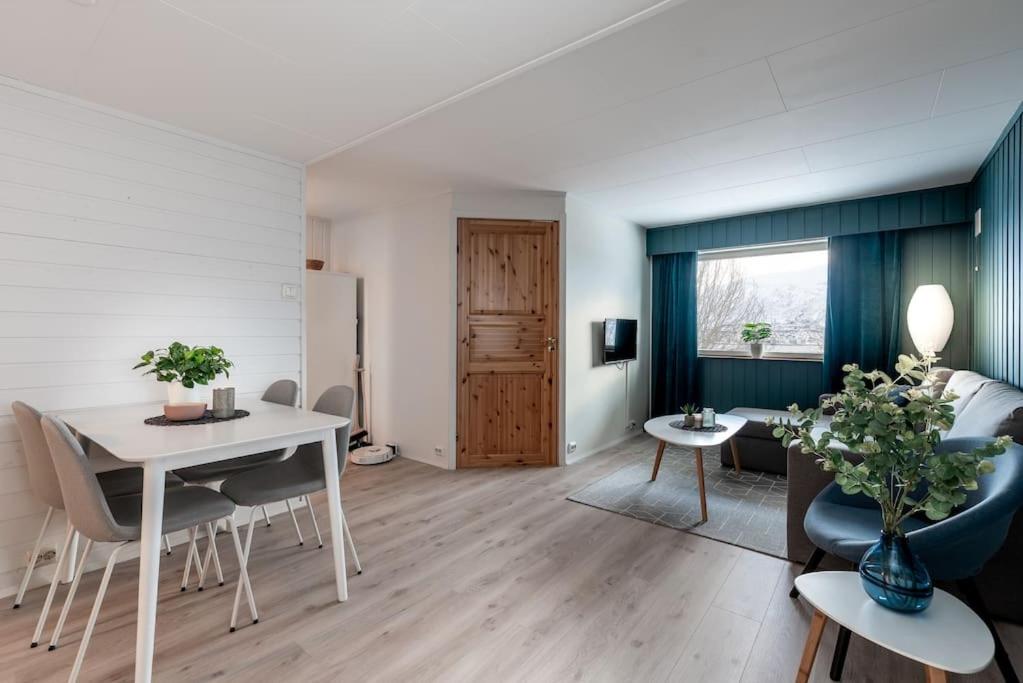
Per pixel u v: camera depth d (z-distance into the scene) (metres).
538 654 1.76
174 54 2.05
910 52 2.02
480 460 4.19
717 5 1.72
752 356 5.08
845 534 1.76
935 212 3.91
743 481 3.80
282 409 2.63
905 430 1.36
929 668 1.20
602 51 2.03
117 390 2.58
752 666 1.70
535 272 4.22
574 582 2.27
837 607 1.39
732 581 2.28
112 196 2.55
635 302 5.41
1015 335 2.56
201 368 2.29
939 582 1.97
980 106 2.51
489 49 2.02
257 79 2.27
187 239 2.84
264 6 1.74
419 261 4.39
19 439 2.27
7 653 1.76
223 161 2.98
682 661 1.72
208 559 2.23
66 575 2.31
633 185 3.94
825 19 1.80
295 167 3.35
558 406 4.24
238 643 1.82
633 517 3.06
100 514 1.61
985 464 1.24
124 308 2.60
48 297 2.36
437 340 4.24
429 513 3.13
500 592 2.18
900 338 4.17
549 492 3.53
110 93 2.40
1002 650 1.52
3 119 2.23
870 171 3.54
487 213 4.15
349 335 4.79
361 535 2.80
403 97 2.45
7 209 2.24
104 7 1.74
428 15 1.79
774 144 3.05
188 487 2.07
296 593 2.18
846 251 4.41
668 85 2.32
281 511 3.18
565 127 2.80
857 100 2.46
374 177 3.74
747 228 4.91
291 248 3.33
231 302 3.03
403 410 4.55
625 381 5.25
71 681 1.58
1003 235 2.81
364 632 1.89
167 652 1.76
